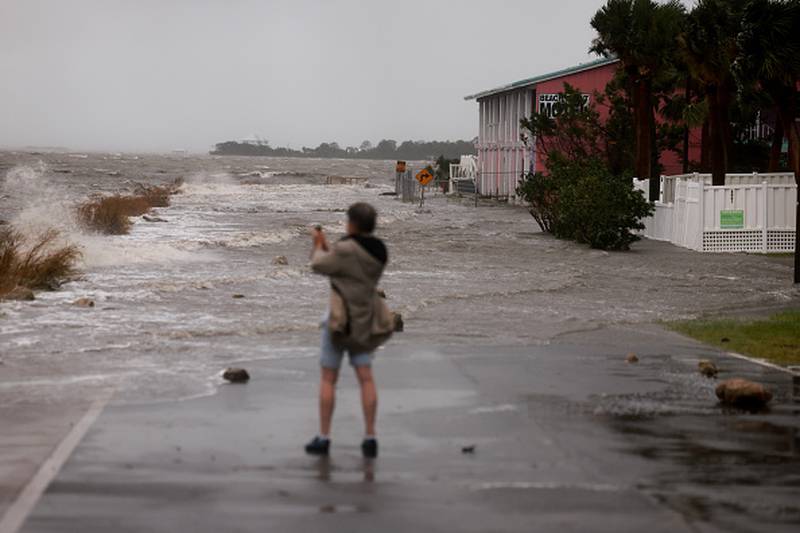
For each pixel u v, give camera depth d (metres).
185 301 25.72
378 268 11.58
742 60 42.62
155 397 14.58
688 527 9.29
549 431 12.91
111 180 137.38
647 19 55.50
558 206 50.94
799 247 32.91
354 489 10.30
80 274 31.09
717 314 25.77
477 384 15.86
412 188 101.94
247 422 13.12
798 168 33.09
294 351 18.62
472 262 38.56
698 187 45.25
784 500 10.16
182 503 9.76
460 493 10.21
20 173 132.25
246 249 41.78
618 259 40.88
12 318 22.14
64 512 9.45
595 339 20.98
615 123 73.31
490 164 107.44
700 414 14.10
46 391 14.91
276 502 9.84
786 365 18.47
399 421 13.26
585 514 9.60
